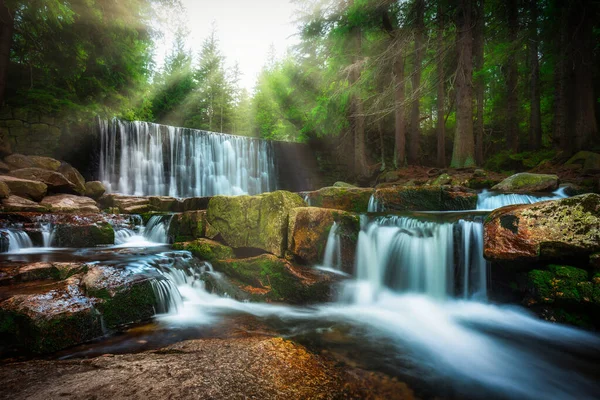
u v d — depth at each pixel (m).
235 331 4.19
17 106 11.48
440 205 9.17
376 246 6.55
